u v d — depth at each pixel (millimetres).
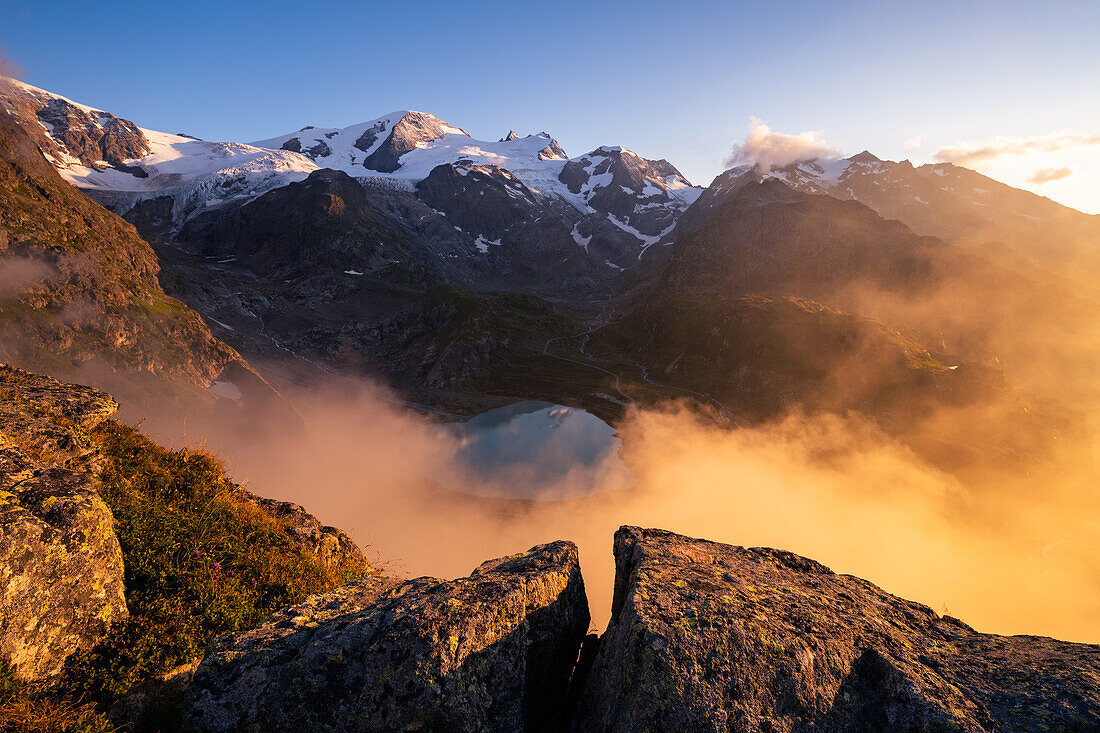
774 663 5074
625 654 5250
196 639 6984
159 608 7133
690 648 5027
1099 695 4648
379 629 5660
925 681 5023
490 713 5375
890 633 5871
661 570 6465
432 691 5102
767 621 5512
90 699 5770
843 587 6930
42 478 7023
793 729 4762
